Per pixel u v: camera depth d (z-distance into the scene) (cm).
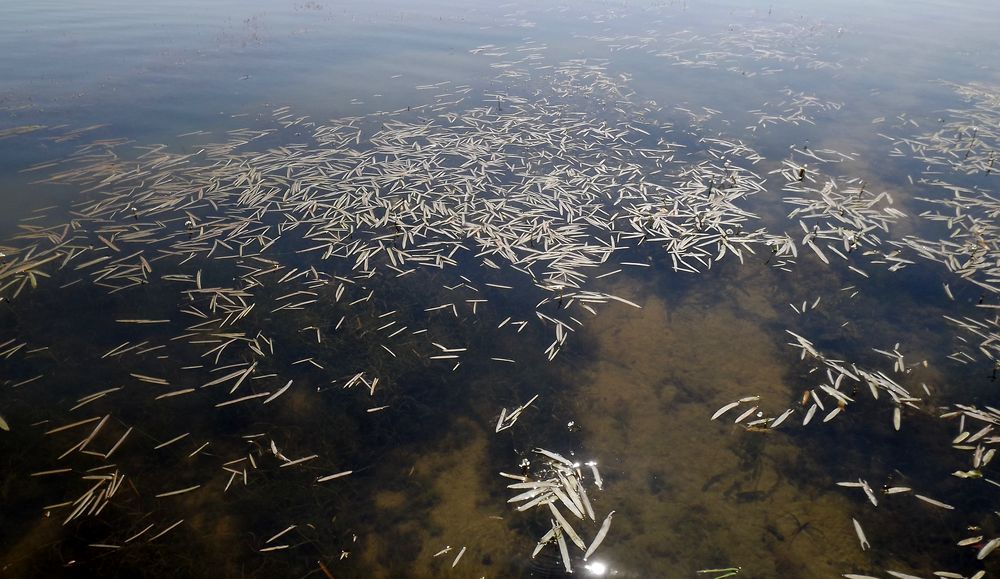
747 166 837
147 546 364
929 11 1773
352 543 371
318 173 800
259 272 610
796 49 1402
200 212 709
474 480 412
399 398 474
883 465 416
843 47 1421
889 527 377
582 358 516
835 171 821
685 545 368
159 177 779
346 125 967
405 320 555
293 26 1558
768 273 619
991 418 446
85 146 870
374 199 739
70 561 354
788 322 554
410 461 425
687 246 657
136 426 443
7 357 500
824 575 352
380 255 643
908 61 1309
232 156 841
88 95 1073
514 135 923
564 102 1071
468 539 375
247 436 439
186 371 493
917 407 460
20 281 584
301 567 357
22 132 906
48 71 1187
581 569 357
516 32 1530
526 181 785
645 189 765
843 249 652
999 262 616
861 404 464
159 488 400
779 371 498
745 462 420
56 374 485
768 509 389
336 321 551
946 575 350
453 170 813
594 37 1500
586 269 627
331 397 474
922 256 638
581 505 389
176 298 574
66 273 600
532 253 646
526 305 577
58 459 416
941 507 388
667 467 418
